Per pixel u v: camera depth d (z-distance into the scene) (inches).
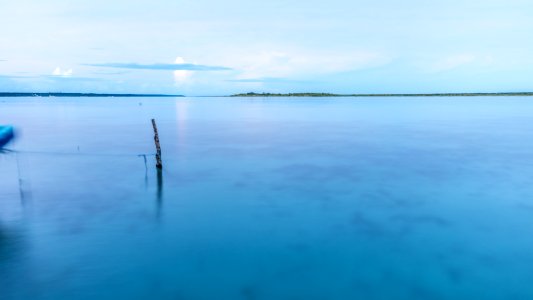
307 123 2074.3
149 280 341.1
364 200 564.4
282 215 501.4
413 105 5477.4
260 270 359.3
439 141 1245.1
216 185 652.7
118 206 538.3
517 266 363.9
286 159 906.1
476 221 476.4
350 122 2135.8
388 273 354.9
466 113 3105.3
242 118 2556.6
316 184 658.8
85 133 1519.4
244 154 979.9
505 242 414.9
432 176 716.7
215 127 1819.6
